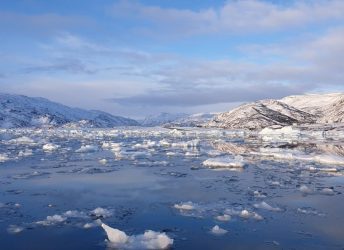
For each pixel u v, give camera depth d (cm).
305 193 2200
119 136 9506
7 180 2630
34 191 2266
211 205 1922
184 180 2614
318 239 1433
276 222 1638
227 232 1508
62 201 2022
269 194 2175
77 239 1430
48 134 11081
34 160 3800
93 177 2747
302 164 3422
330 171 3002
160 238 1357
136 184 2475
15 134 11231
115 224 1616
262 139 7556
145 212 1797
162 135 10081
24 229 1552
